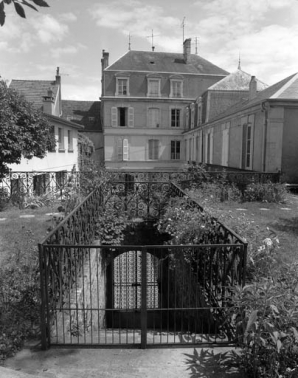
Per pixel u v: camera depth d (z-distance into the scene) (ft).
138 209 29.37
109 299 25.40
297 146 43.42
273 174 41.11
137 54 111.65
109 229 25.36
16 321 10.37
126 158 107.24
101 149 113.50
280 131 42.65
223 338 10.44
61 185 37.52
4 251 17.94
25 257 15.43
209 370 8.70
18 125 31.17
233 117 56.39
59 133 60.64
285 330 7.47
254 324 7.42
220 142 64.64
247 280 11.10
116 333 11.80
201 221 15.31
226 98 81.41
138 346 9.82
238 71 84.74
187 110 103.91
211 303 12.05
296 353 7.52
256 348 7.80
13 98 31.40
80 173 39.22
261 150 44.65
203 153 80.12
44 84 73.72
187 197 21.79
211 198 31.63
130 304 23.68
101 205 28.09
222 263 11.73
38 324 10.52
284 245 18.29
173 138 108.37
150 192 30.81
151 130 107.04
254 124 47.32
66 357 9.23
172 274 20.04
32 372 8.54
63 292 12.14
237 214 27.12
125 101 105.19
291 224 24.54
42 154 34.81
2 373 8.07
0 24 5.97
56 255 11.14
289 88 44.16
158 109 106.93
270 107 42.42
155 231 27.48
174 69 109.29
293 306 7.67
